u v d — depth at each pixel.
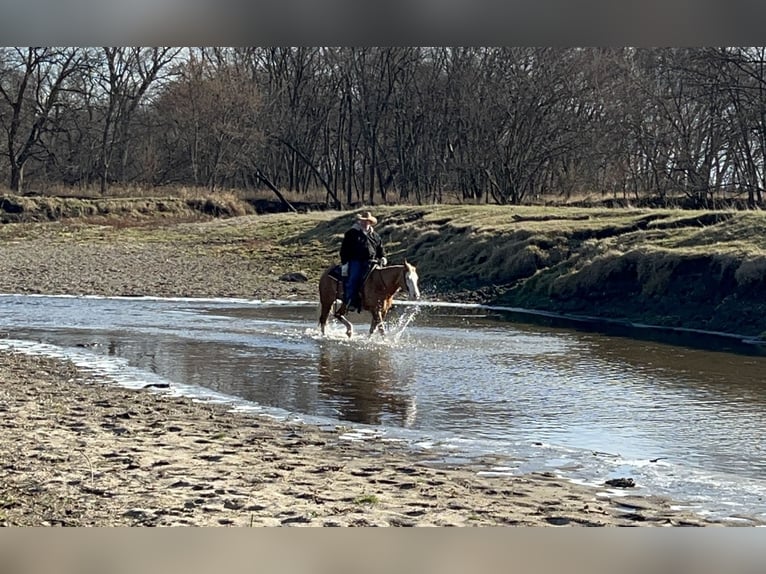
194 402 12.88
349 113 64.25
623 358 17.78
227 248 40.94
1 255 38.28
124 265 36.69
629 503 8.34
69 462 8.88
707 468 9.78
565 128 47.97
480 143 49.22
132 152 67.19
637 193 44.03
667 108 43.03
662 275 24.69
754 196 39.50
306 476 8.82
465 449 10.46
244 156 61.22
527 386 14.59
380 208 42.16
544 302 27.30
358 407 12.80
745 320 22.05
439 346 19.16
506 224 33.59
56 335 20.23
